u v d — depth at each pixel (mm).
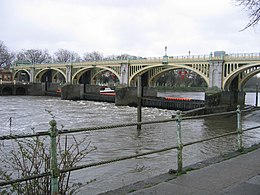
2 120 35969
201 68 57438
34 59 150375
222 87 53906
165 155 19359
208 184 6492
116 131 29234
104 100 75625
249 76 57438
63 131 5047
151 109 55344
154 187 6242
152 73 71438
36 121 35938
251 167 7934
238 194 5918
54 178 4887
